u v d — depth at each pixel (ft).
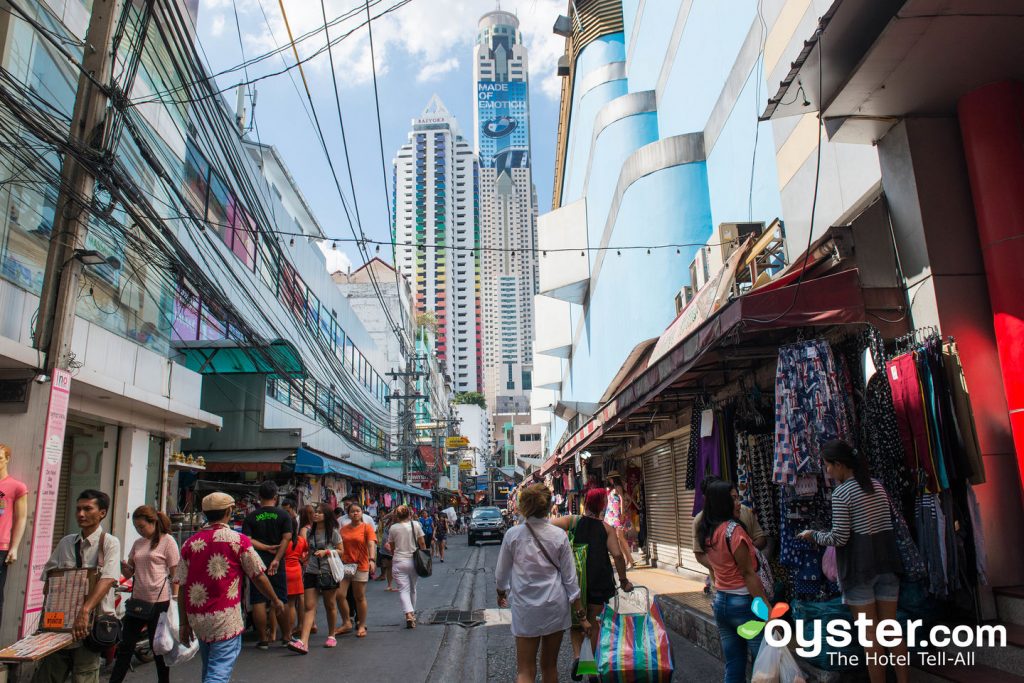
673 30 54.75
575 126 89.97
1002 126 17.56
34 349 21.95
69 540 16.08
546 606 14.24
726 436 24.22
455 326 437.58
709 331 19.92
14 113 19.26
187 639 15.02
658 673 14.51
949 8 14.80
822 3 22.97
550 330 104.83
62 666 15.24
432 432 161.27
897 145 19.54
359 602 26.96
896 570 13.57
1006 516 16.31
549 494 15.33
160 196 38.68
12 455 21.43
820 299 18.17
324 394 75.77
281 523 24.73
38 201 27.35
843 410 16.84
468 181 459.73
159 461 37.58
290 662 22.25
